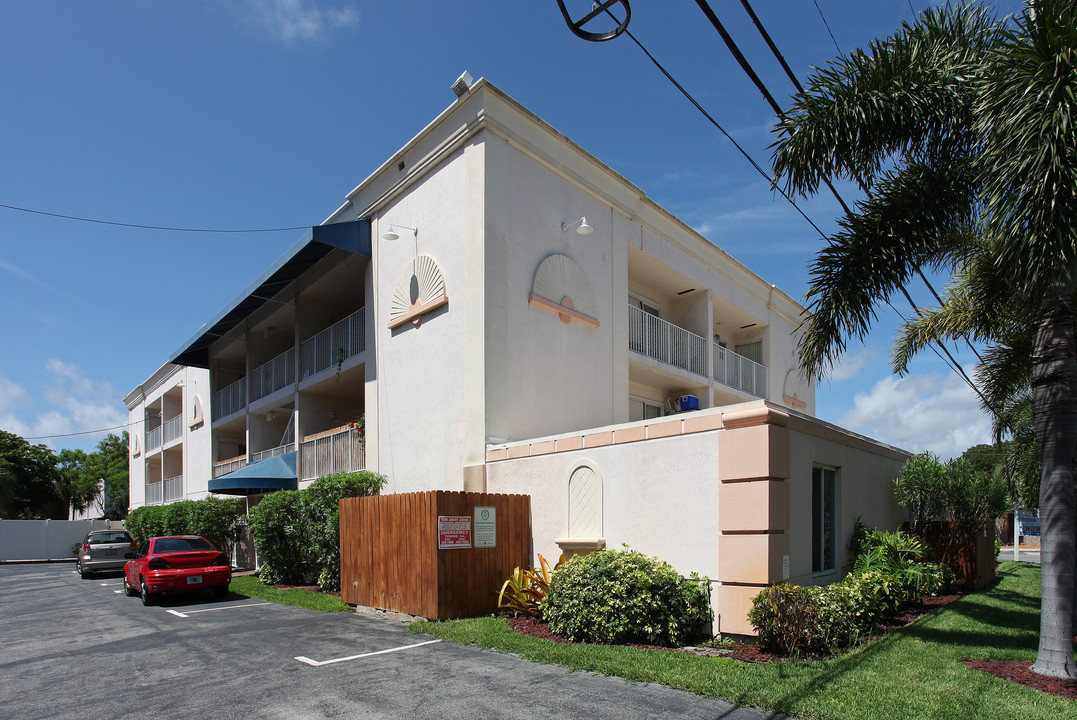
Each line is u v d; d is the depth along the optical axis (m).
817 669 6.48
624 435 9.72
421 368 13.66
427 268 13.70
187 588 14.04
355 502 11.84
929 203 8.13
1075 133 5.80
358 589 11.59
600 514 9.89
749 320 22.30
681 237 18.16
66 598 16.41
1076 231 5.75
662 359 17.58
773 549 7.83
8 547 37.28
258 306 20.59
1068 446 6.61
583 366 14.15
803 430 9.00
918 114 7.91
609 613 7.87
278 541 16.11
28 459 50.34
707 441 8.64
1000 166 6.27
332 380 17.50
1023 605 10.65
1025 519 37.12
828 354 8.60
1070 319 6.85
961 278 9.82
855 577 8.98
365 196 16.09
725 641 7.85
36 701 6.63
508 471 11.45
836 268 8.48
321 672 7.12
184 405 29.95
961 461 13.24
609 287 15.23
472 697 6.00
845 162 8.32
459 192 13.13
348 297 19.77
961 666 6.59
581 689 6.14
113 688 6.98
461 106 13.19
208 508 21.98
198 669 7.61
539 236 13.53
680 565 8.75
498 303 12.40
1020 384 11.57
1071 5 6.09
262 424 22.81
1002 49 6.61
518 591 9.91
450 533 9.87
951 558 12.70
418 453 13.48
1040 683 6.07
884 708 5.29
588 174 14.92
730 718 5.29
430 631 8.93
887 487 12.77
